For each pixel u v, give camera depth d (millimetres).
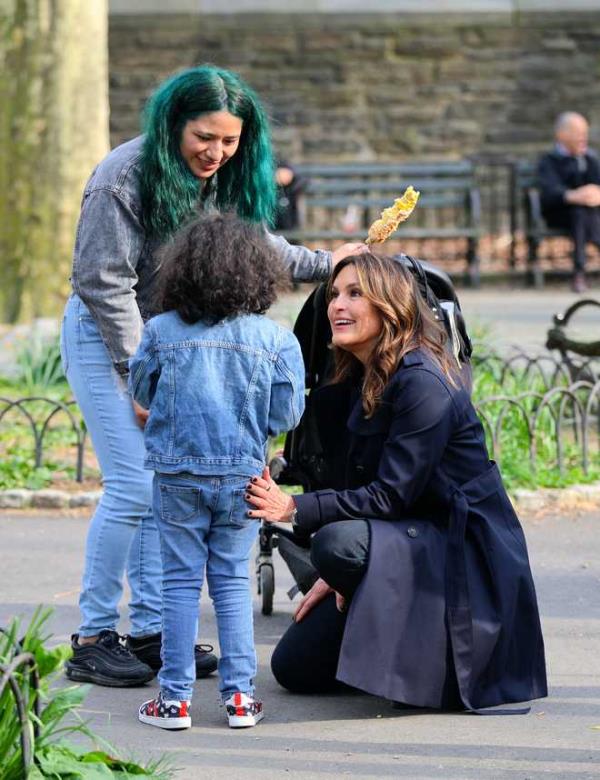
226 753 5539
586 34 25359
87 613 6500
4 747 4535
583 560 8609
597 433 11766
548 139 25531
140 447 6383
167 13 24938
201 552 5828
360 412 6125
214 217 5746
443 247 23547
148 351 5738
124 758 5391
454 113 25469
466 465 6109
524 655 6141
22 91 15727
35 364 13320
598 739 5691
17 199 15836
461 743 5648
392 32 25297
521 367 14172
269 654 6898
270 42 25203
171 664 5832
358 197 22812
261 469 5828
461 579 5938
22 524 9422
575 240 20938
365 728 5840
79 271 6195
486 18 25266
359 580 5918
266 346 5730
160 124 6070
